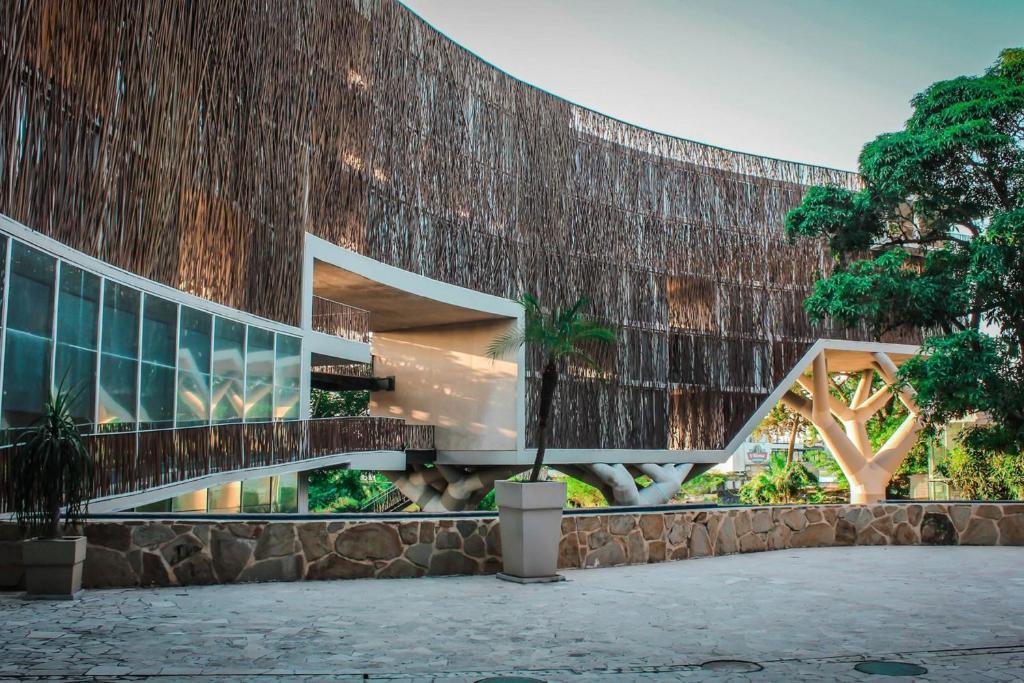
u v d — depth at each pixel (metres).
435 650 5.96
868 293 23.53
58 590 7.83
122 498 12.62
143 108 14.00
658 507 12.39
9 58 10.31
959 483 33.91
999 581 9.81
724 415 33.00
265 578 9.38
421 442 28.52
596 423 30.02
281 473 19.02
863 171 23.50
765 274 34.41
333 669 5.35
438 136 26.56
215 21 16.70
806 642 6.34
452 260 26.69
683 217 33.12
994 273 21.00
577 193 30.66
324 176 21.92
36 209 10.98
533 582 9.46
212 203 16.73
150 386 14.41
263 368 19.00
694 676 5.27
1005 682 5.15
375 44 24.38
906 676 5.29
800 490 43.41
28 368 10.73
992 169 21.84
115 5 13.05
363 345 25.50
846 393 49.12
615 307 31.00
